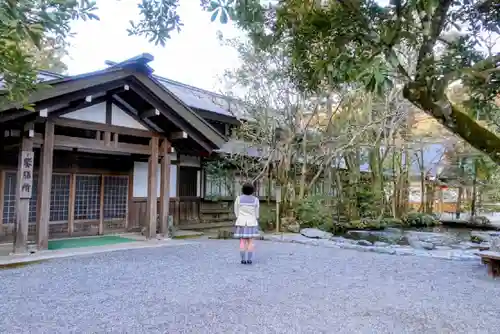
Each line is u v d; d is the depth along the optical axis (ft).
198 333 9.75
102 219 28.91
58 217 26.50
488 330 10.29
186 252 22.70
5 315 10.97
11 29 7.66
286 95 34.04
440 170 53.83
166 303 12.34
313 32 7.98
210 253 22.53
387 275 17.34
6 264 17.51
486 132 4.50
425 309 12.15
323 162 38.65
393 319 11.10
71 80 20.10
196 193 36.42
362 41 6.23
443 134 48.44
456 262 20.84
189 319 10.80
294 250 24.76
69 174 27.09
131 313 11.28
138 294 13.37
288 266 19.07
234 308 11.89
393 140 44.73
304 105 34.99
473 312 11.89
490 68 5.48
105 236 28.22
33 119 19.98
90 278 15.69
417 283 15.80
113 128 24.14
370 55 5.91
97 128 23.32
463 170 49.62
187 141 28.04
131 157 30.53
